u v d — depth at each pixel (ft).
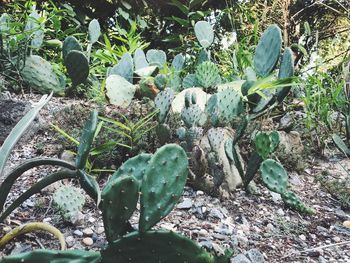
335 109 11.87
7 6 16.74
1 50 12.10
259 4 16.83
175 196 4.04
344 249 6.90
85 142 4.47
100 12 20.36
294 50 15.10
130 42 15.72
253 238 6.68
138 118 8.76
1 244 5.42
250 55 13.05
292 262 6.27
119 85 10.87
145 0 21.25
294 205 7.73
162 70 13.15
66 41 10.48
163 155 4.02
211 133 7.68
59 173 4.58
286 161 9.42
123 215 3.88
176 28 22.04
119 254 3.91
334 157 10.73
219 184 7.44
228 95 9.10
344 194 8.59
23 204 6.57
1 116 9.02
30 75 12.21
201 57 12.78
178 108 10.07
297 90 12.84
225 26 19.11
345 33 17.46
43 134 9.13
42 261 3.83
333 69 14.34
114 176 4.66
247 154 8.80
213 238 6.35
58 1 19.22
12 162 8.08
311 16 17.06
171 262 4.01
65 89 12.73
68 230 6.03
